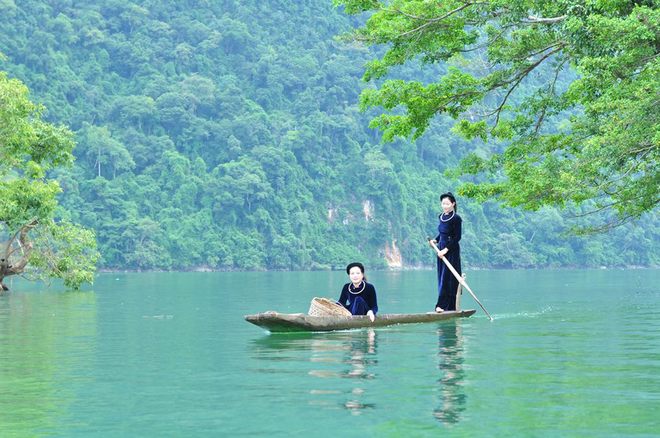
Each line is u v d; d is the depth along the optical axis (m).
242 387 7.03
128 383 7.33
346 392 6.72
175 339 11.48
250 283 47.16
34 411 6.06
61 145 32.66
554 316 15.68
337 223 140.12
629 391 6.72
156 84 151.50
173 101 147.50
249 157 140.50
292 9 179.38
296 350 9.84
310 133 145.62
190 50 163.12
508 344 10.41
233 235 129.75
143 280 54.28
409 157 153.12
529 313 16.70
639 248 147.12
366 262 137.88
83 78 151.88
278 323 12.02
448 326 13.14
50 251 32.47
